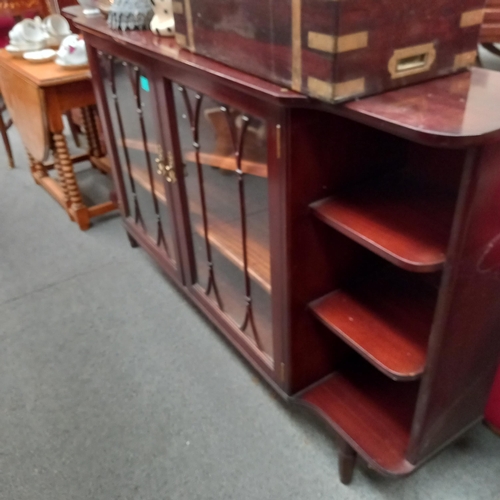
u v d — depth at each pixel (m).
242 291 1.14
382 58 0.67
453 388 0.85
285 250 0.88
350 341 0.87
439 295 0.70
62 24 2.03
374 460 0.92
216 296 1.28
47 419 1.23
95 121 2.29
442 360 0.77
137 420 1.22
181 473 1.10
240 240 1.06
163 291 1.64
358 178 0.88
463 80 0.74
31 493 1.08
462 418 0.95
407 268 0.69
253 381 1.30
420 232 0.75
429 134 0.56
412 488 1.05
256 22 0.74
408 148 0.90
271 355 1.12
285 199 0.82
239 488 1.07
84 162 2.54
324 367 1.09
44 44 1.97
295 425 1.19
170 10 1.09
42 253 1.87
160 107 1.12
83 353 1.42
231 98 0.86
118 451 1.15
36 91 1.70
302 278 0.92
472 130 0.56
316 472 1.09
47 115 1.75
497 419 1.11
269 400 1.25
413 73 0.71
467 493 1.03
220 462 1.12
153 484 1.08
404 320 0.90
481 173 0.60
